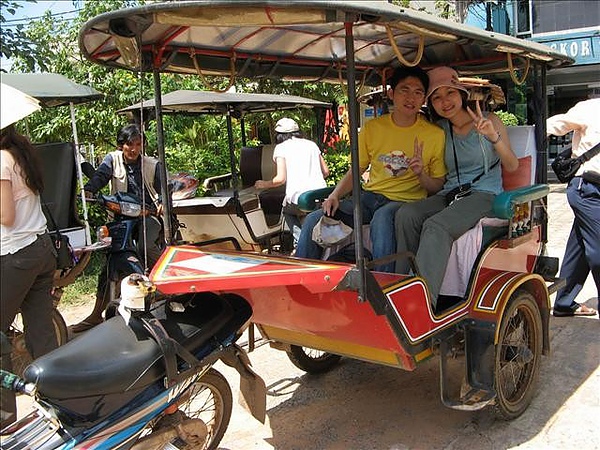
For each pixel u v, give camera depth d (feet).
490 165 12.14
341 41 11.87
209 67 11.75
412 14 8.13
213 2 7.59
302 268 8.80
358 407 12.25
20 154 10.34
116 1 29.32
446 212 10.91
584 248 15.19
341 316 9.59
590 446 10.27
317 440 11.08
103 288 16.65
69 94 17.88
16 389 7.34
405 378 13.39
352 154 8.36
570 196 14.88
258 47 11.62
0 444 7.60
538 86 13.78
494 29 42.11
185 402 9.21
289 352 13.04
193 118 29.30
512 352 11.07
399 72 12.41
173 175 19.29
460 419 11.48
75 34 29.14
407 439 10.89
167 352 8.25
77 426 7.78
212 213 18.81
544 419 11.23
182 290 8.59
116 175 17.44
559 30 40.93
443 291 11.30
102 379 7.77
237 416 12.18
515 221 12.28
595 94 25.08
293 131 19.58
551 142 40.88
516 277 11.30
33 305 11.43
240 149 26.55
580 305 16.33
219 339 9.15
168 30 9.80
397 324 9.11
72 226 16.72
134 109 21.18
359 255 8.31
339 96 30.17
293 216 19.19
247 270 8.97
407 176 12.58
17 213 10.43
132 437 8.17
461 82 11.95
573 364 13.37
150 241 16.29
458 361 13.91
